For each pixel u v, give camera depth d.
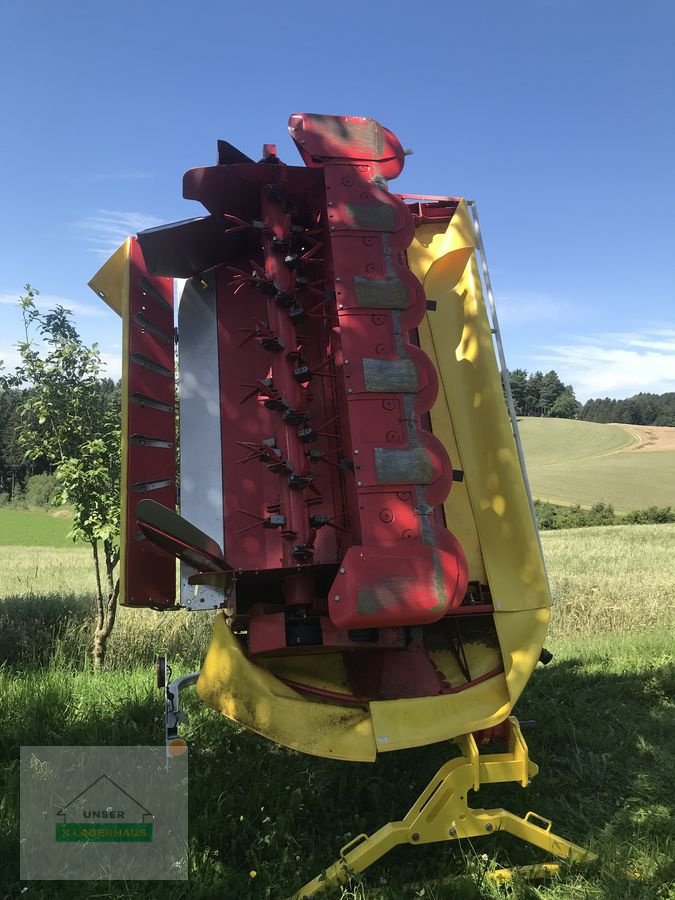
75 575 14.18
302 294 3.54
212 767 3.70
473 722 2.76
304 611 2.94
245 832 3.08
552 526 45.28
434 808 2.65
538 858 2.92
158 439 3.52
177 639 7.01
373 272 2.82
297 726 2.65
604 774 3.87
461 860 2.85
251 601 3.22
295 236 3.38
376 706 2.73
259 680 2.71
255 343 3.71
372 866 2.81
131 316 3.39
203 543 2.72
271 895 2.67
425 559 2.59
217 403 3.67
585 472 65.88
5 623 7.02
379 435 2.67
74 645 6.66
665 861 2.87
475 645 3.20
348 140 2.96
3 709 4.49
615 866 2.78
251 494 3.55
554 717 4.68
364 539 2.57
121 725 4.31
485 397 3.31
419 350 2.79
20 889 2.64
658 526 38.94
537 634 3.06
